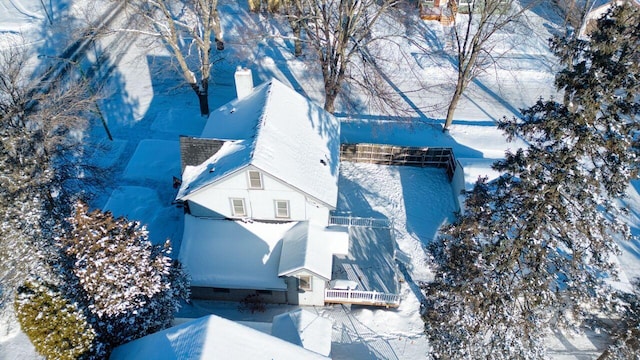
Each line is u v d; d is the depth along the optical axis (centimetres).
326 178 2447
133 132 3450
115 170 3144
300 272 2217
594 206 1603
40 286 1711
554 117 1598
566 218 1628
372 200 3044
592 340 2350
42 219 2130
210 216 2434
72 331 1706
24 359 2078
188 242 2391
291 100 2661
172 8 4700
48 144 2397
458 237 1950
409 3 4859
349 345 2286
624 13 1414
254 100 2634
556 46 1664
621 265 2647
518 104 3862
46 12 4584
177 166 3177
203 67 3322
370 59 3612
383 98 3266
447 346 1912
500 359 1794
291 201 2331
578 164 1585
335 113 3656
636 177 1527
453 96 3588
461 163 2981
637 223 2900
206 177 2300
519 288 1753
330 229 2444
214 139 2378
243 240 2400
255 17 4747
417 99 3872
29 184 2164
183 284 2109
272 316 2397
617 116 1502
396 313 2417
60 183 2414
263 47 4356
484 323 1828
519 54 4341
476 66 3319
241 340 1541
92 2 4631
